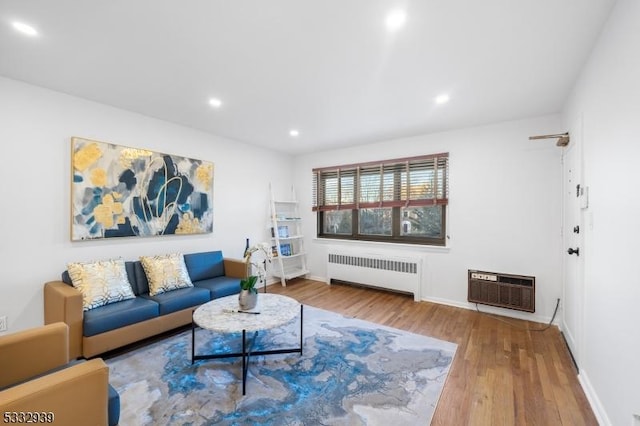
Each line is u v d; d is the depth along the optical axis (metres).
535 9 1.57
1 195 2.34
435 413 1.73
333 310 3.57
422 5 1.54
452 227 3.79
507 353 2.48
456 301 3.76
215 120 3.45
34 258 2.50
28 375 1.42
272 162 5.00
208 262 3.60
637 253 1.31
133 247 3.16
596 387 1.79
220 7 1.56
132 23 1.69
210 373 2.13
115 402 1.34
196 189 3.75
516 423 1.66
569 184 2.71
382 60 2.11
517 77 2.35
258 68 2.23
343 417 1.69
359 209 4.75
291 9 1.58
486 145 3.55
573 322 2.46
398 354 2.45
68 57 2.06
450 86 2.52
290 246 5.16
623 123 1.46
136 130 3.19
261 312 2.33
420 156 4.03
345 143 4.56
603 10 1.57
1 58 2.06
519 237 3.35
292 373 2.14
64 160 2.67
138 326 2.48
